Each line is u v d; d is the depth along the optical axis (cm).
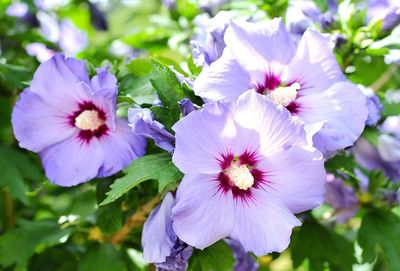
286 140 45
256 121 44
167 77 47
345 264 60
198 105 47
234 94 46
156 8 85
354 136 48
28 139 51
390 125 62
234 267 57
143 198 54
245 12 58
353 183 63
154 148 49
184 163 44
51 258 61
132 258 63
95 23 83
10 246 58
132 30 81
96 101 50
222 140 44
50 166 51
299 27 55
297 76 49
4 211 70
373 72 70
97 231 59
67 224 58
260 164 46
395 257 59
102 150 50
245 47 47
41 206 73
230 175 45
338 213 64
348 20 57
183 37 67
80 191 66
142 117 46
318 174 45
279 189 46
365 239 60
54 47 73
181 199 44
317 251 60
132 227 57
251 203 46
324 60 49
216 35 48
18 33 69
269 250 45
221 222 45
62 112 51
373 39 57
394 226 61
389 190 63
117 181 45
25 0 71
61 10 82
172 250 47
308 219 62
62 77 50
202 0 63
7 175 59
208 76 46
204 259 50
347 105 48
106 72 48
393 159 65
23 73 62
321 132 47
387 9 56
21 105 51
